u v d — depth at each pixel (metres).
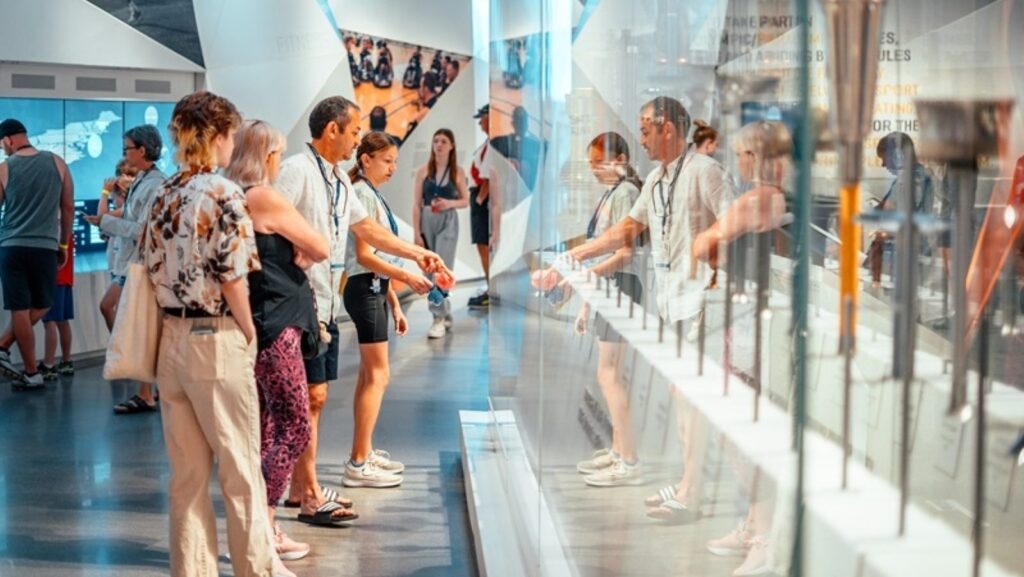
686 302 1.69
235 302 3.93
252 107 11.19
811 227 1.08
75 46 9.63
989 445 1.08
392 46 13.63
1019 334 1.09
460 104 15.15
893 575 1.07
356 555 4.87
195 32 10.57
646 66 2.01
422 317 12.72
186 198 3.90
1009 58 1.07
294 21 11.60
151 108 10.45
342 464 6.42
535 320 3.93
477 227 13.10
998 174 1.07
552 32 3.41
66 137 9.70
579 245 2.82
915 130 1.05
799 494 1.09
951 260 1.06
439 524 5.30
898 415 1.07
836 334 1.07
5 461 6.37
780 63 1.17
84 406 7.80
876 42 1.03
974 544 1.09
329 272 5.06
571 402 2.94
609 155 2.41
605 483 2.41
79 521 5.30
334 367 5.47
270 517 4.77
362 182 5.71
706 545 1.55
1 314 8.95
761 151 1.25
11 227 8.28
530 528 3.99
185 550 4.04
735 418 1.39
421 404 8.01
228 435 3.98
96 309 9.86
